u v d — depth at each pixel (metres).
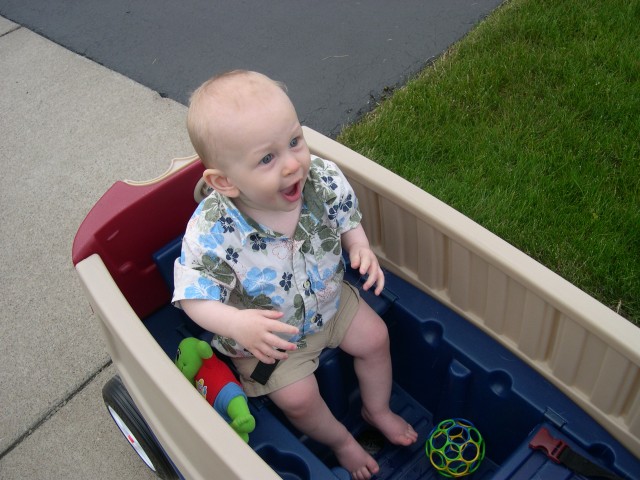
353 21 3.05
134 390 1.48
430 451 1.54
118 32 3.21
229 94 1.16
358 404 1.71
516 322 1.42
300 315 1.40
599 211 2.10
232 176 1.20
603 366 1.26
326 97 2.71
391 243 1.60
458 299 1.53
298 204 1.31
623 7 2.74
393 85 2.71
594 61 2.57
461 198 2.20
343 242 1.47
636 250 2.01
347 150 1.57
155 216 1.62
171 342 1.70
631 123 2.32
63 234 2.43
